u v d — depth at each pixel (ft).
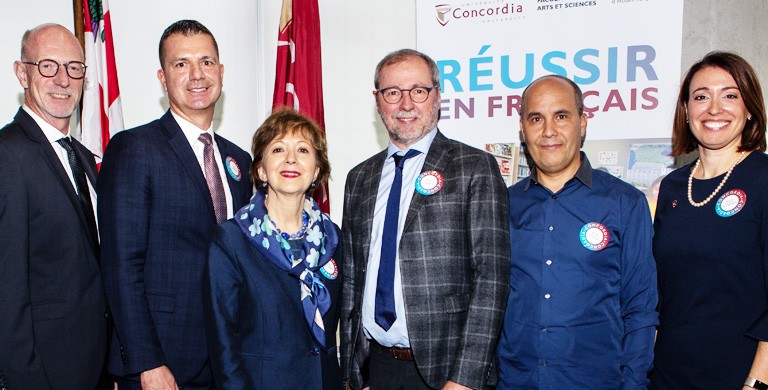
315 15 11.50
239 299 6.02
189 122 7.38
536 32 10.57
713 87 6.46
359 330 7.27
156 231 6.64
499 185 6.76
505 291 6.52
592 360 6.58
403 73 7.17
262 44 12.27
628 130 10.23
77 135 9.89
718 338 6.19
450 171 6.92
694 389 6.32
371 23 13.37
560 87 6.81
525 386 6.76
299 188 6.22
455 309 6.60
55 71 6.99
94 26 9.68
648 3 10.05
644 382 6.29
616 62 10.21
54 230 6.57
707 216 6.38
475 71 10.92
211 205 7.00
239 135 12.19
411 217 6.80
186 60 7.21
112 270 6.39
